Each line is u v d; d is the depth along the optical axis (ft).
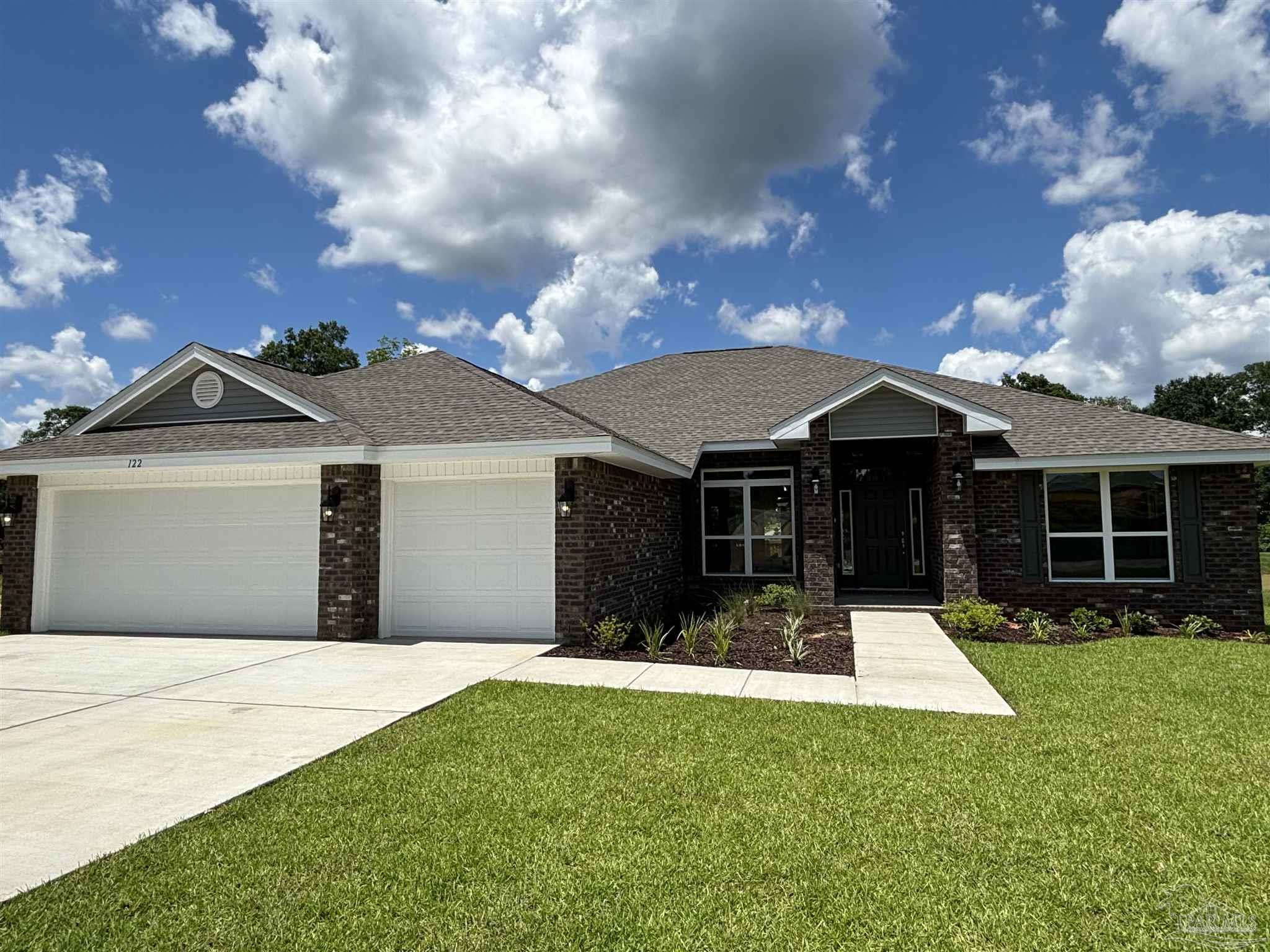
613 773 17.12
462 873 12.26
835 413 44.04
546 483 36.60
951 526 42.11
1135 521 41.83
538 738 19.85
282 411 39.81
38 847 13.10
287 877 12.07
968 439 42.24
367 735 20.11
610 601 38.32
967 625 36.91
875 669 28.81
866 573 53.93
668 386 62.69
